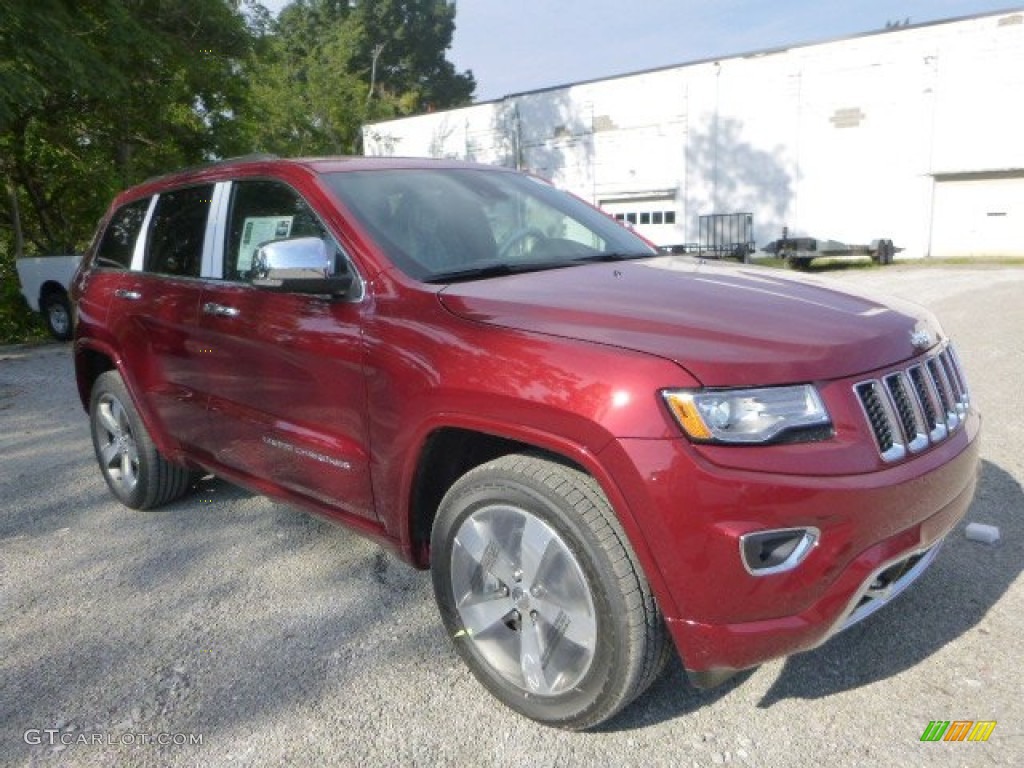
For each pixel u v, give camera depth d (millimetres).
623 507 2188
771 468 2107
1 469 5590
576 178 30516
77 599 3537
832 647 2889
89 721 2670
